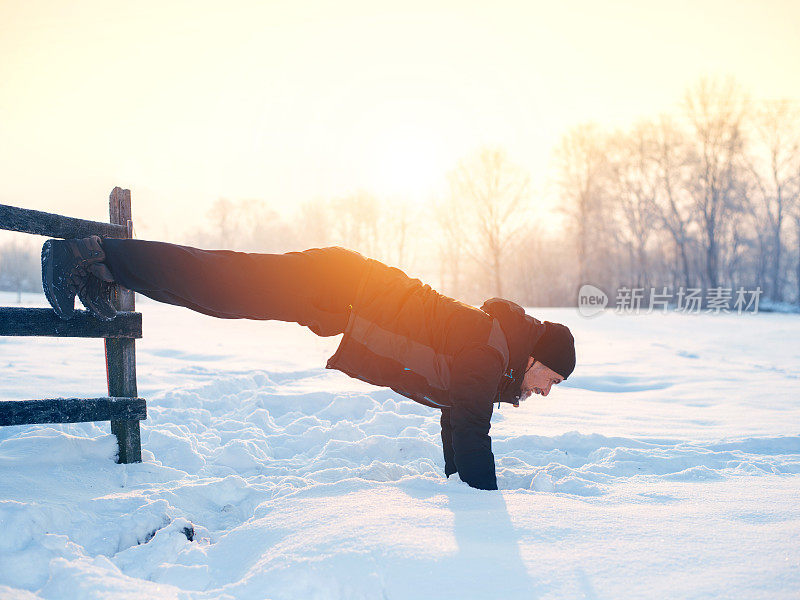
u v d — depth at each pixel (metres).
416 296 2.29
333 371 6.75
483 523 1.79
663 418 4.64
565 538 1.71
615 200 44.94
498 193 47.47
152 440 3.17
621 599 1.38
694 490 2.33
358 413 4.45
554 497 2.10
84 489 2.36
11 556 1.58
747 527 1.83
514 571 1.50
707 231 41.88
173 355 8.84
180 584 1.57
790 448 3.51
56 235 2.32
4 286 40.12
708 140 41.75
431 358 2.23
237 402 4.78
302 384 5.95
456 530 1.73
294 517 1.87
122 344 2.67
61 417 2.46
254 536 1.79
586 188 45.19
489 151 47.69
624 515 1.93
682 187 43.09
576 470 2.75
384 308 2.25
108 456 2.66
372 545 1.59
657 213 44.03
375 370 2.29
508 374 2.30
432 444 3.26
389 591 1.43
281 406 4.73
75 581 1.44
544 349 2.33
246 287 2.15
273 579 1.47
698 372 7.54
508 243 48.50
